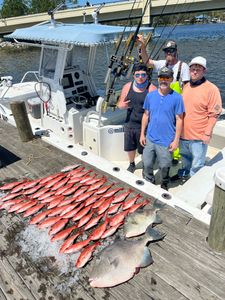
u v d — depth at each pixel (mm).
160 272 2379
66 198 3352
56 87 4820
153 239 2645
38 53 32156
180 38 34375
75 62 5020
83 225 2916
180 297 2180
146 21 22812
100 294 2225
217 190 2301
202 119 3736
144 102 3812
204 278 2320
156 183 4328
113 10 27016
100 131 4559
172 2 21281
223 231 2424
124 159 4891
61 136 5133
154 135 3729
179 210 3033
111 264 2369
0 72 21453
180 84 4258
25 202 3301
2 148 4578
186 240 2676
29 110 6367
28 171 3930
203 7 24031
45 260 2541
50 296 2230
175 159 4332
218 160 4039
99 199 3266
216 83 12891
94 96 5348
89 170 3836
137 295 2207
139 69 3818
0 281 2375
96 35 3926
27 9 53375
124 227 2797
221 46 24797
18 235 2844
